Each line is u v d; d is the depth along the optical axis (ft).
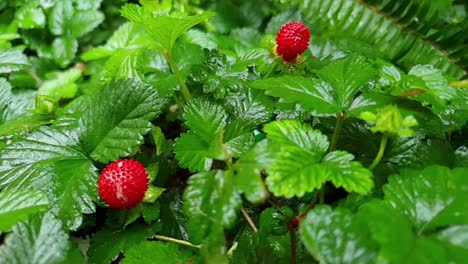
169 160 0.77
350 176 0.54
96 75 0.94
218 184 0.54
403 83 0.64
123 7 0.74
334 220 0.52
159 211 0.70
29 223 0.56
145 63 0.86
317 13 0.97
